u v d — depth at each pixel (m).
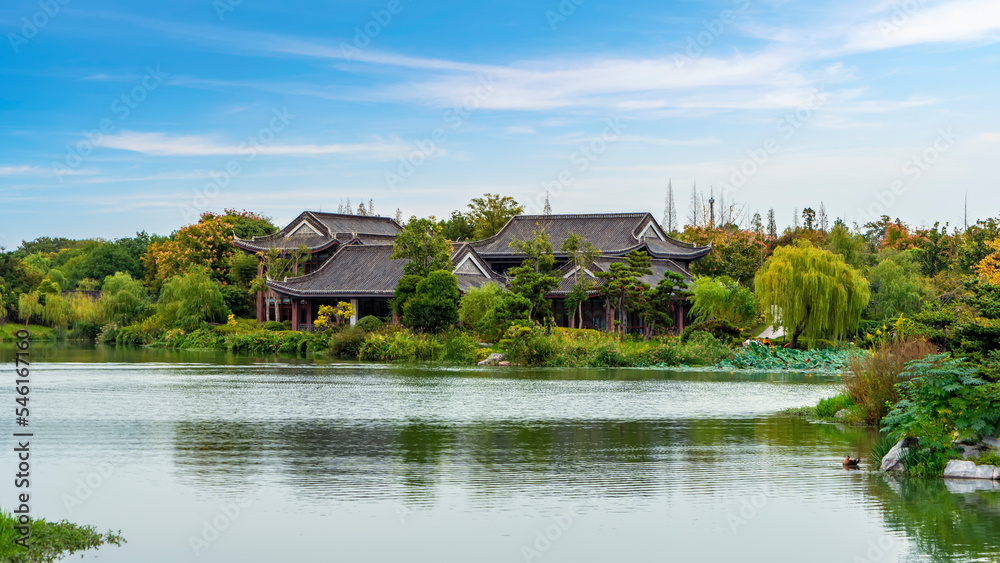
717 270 111.00
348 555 18.03
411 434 32.22
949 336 31.41
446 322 81.06
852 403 36.19
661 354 68.38
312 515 20.81
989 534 19.34
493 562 17.64
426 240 89.06
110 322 108.44
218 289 104.25
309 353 85.38
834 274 69.81
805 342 73.75
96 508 21.36
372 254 100.50
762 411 39.12
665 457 27.73
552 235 106.88
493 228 136.50
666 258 103.38
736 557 17.92
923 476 24.67
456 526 19.94
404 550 18.31
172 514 20.84
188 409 39.25
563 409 39.78
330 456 27.77
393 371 62.56
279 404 41.25
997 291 30.47
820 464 26.55
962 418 24.88
